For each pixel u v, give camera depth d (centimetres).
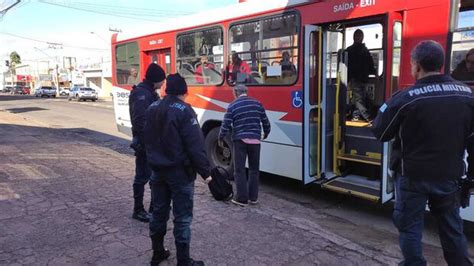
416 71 305
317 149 579
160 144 346
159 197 361
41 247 403
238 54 673
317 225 490
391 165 325
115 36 985
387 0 475
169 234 445
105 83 5788
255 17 634
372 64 615
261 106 569
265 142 645
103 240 422
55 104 3478
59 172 710
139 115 446
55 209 512
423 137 292
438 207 309
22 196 564
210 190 573
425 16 445
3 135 1203
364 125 574
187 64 784
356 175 600
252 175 567
